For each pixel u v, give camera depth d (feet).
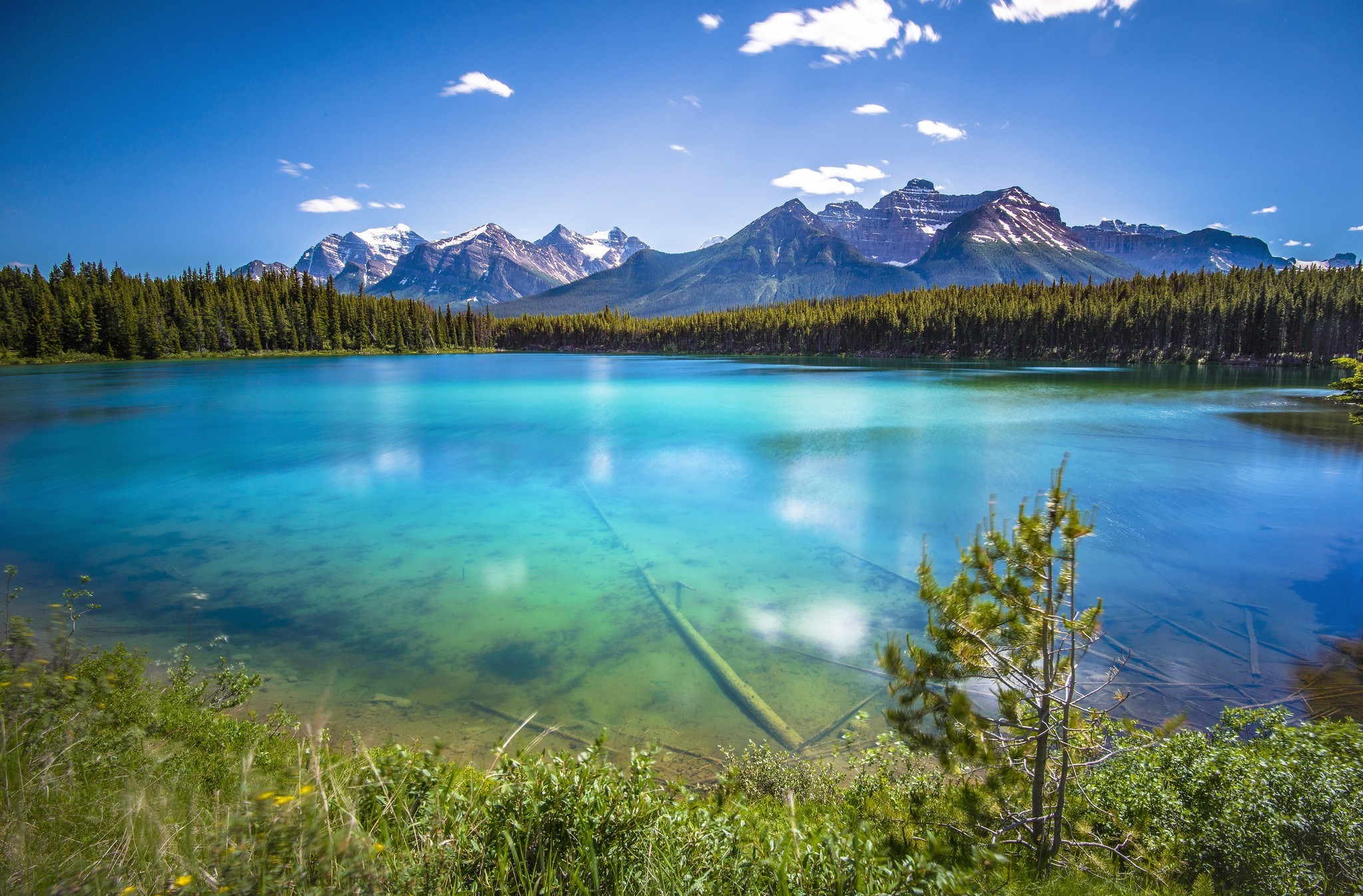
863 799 24.20
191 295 579.89
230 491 100.42
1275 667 42.37
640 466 117.19
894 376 339.16
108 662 24.75
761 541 73.15
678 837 14.42
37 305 478.18
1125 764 24.32
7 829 12.35
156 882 11.18
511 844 12.50
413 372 400.88
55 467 119.44
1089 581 59.00
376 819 13.82
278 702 38.17
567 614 52.60
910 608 53.36
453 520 82.79
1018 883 17.13
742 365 464.65
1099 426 160.45
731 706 38.29
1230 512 82.94
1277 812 20.07
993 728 21.95
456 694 39.60
